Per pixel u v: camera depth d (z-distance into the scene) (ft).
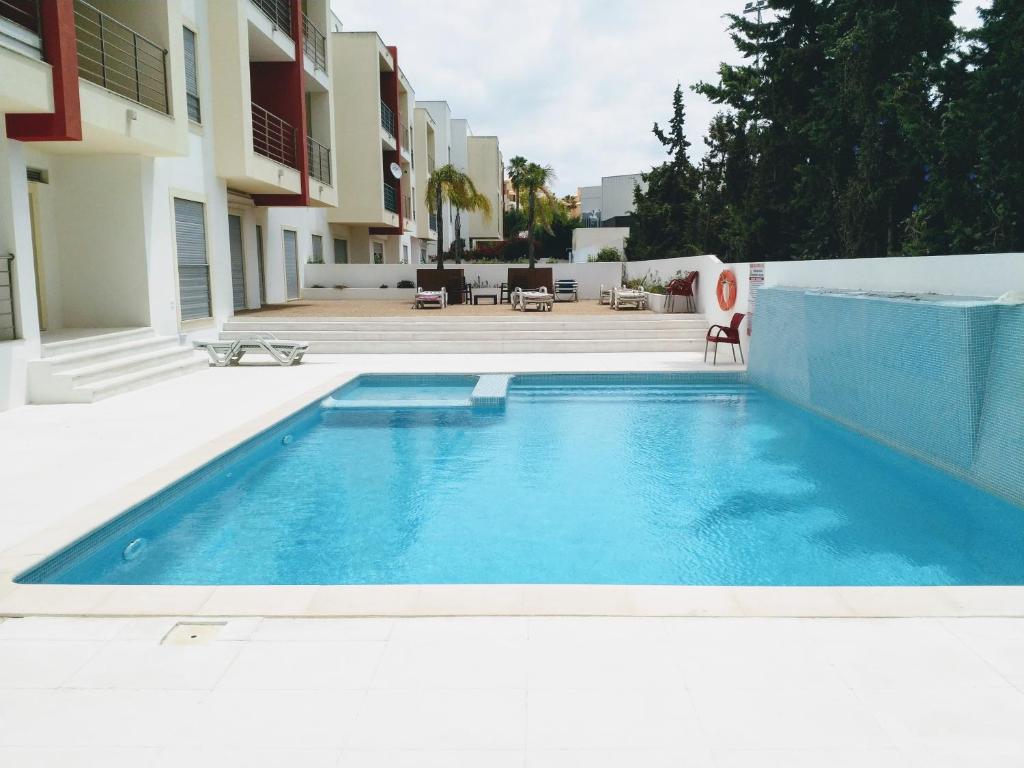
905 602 13.21
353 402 36.68
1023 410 21.54
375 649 11.71
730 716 9.89
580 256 141.59
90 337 38.29
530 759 9.03
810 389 36.37
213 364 46.37
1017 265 24.27
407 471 27.02
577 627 12.37
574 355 51.78
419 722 9.80
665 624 12.46
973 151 58.03
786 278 42.09
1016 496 21.65
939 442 25.67
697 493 24.59
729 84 79.71
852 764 8.93
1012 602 13.20
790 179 77.71
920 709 10.05
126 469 23.34
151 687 10.71
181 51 44.04
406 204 114.01
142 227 43.57
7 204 32.55
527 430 33.14
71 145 40.27
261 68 64.44
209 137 52.60
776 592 13.65
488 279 86.84
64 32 31.86
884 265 32.48
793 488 25.05
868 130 64.90
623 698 10.32
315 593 13.67
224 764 8.97
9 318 33.27
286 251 77.36
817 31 72.23
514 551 19.79
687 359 49.42
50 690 10.66
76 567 17.29
